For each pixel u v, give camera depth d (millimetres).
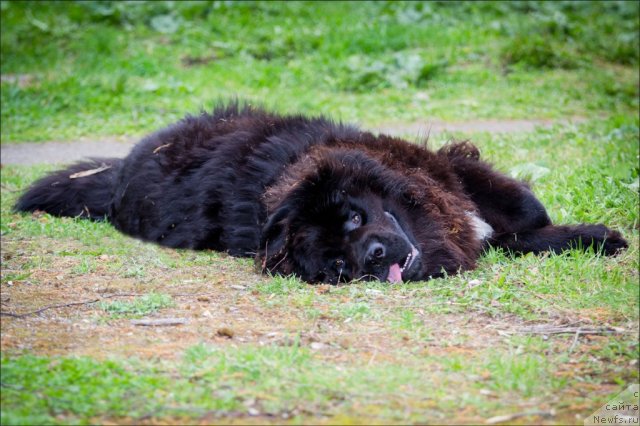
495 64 40469
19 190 22781
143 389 10164
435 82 38000
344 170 15094
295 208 14969
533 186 19766
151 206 18484
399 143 17219
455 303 13484
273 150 17094
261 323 12828
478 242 16531
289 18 46438
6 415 9336
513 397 10211
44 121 33125
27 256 17219
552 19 45188
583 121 30625
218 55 42000
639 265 14781
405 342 11930
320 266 14977
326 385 10336
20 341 12023
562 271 14805
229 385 10383
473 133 27891
